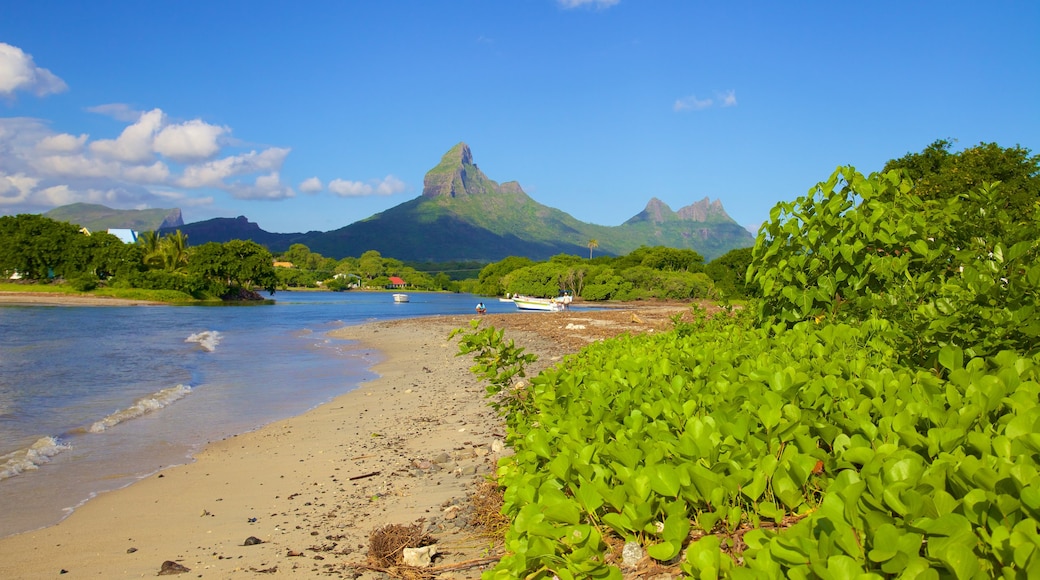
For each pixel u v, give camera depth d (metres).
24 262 74.69
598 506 2.93
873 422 3.15
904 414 2.71
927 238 6.12
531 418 5.40
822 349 4.48
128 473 8.40
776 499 2.86
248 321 47.47
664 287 106.81
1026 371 3.17
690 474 2.70
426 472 7.78
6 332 32.56
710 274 114.56
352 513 6.38
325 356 24.36
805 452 2.84
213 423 11.75
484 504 5.62
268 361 22.47
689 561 2.22
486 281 147.62
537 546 2.78
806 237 6.33
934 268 5.85
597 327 35.50
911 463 2.12
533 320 44.09
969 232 6.11
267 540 5.78
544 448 3.75
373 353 25.56
